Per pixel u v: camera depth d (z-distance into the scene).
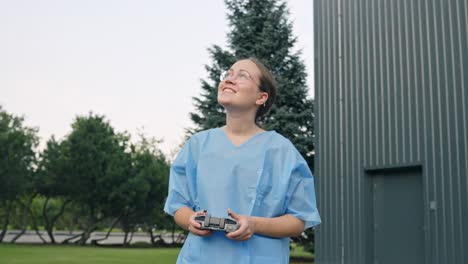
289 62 19.16
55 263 14.04
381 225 8.93
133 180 27.89
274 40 19.14
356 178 9.27
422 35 8.17
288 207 1.57
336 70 9.92
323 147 10.14
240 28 19.14
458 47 7.59
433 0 8.02
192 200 1.61
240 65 1.68
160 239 31.20
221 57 19.05
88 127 28.12
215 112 18.95
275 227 1.50
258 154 1.59
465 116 7.40
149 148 31.94
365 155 9.11
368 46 9.20
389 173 8.85
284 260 1.55
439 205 7.67
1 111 28.12
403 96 8.43
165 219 30.80
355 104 9.41
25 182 27.28
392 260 8.62
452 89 7.63
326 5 10.33
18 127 28.22
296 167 1.58
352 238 9.27
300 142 17.92
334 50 10.01
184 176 1.64
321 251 9.92
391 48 8.72
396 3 8.68
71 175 27.67
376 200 9.05
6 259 15.50
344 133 9.62
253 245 1.49
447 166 7.60
